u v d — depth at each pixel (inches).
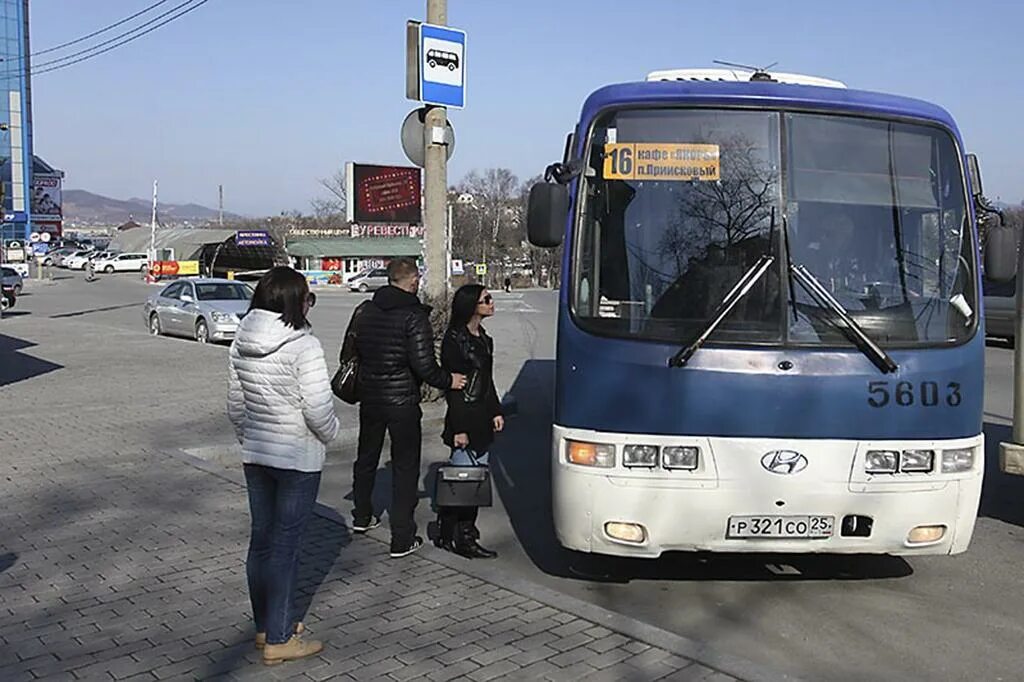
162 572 235.9
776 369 207.6
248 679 177.6
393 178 1646.2
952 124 229.1
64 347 812.6
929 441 209.5
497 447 421.1
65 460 360.5
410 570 240.7
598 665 184.4
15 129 3289.9
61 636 196.5
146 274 2903.5
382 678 178.4
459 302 252.2
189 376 617.0
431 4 467.2
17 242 2797.7
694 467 208.7
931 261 220.2
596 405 213.0
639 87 231.3
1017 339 263.4
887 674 190.1
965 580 248.5
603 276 220.1
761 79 266.8
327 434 185.6
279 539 185.3
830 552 211.6
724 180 221.1
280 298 184.5
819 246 217.3
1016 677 189.3
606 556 263.9
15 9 3272.6
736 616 221.3
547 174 231.5
